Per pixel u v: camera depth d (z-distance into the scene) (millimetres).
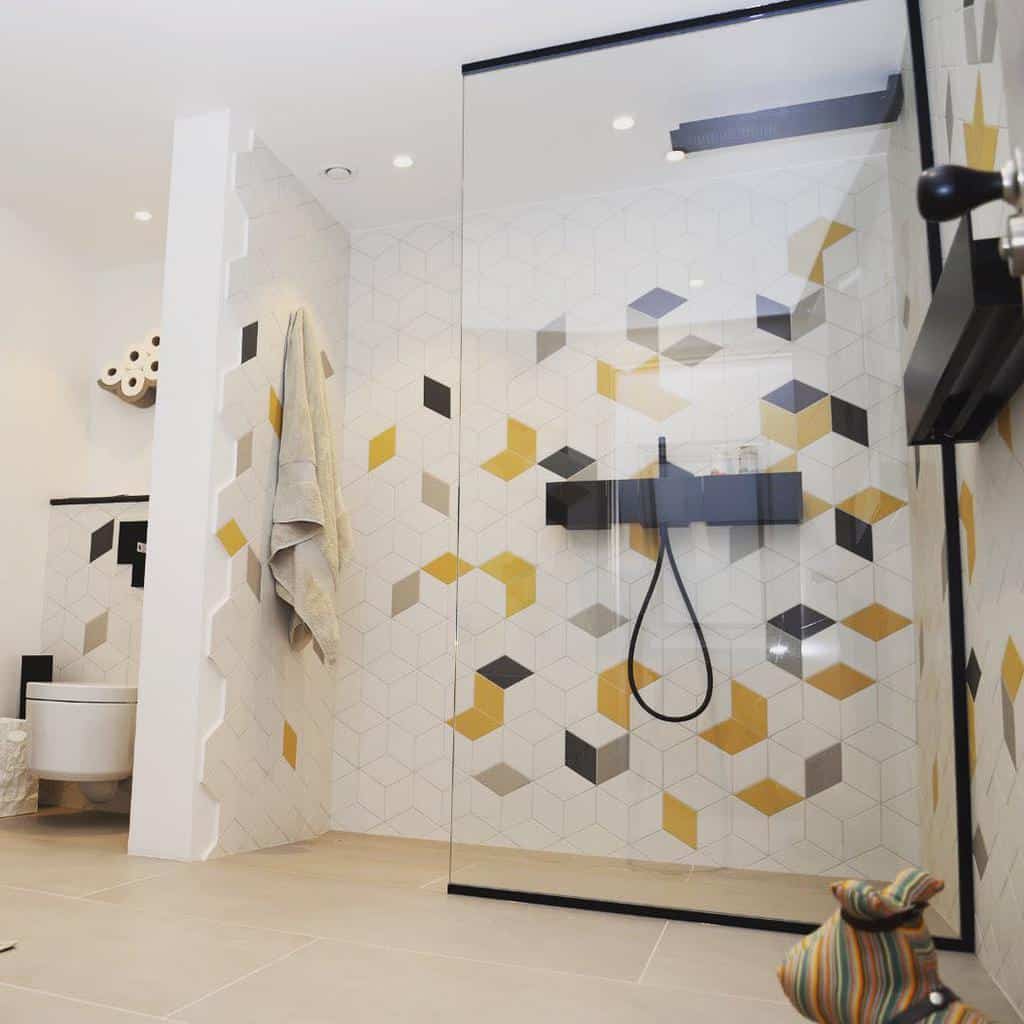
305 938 1759
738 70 2217
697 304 2189
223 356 2576
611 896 2072
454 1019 1366
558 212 2322
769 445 2111
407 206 3186
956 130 1764
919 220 2016
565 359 2275
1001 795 1561
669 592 2139
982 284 1016
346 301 3322
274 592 2771
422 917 1949
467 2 2207
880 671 1994
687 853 2047
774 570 2078
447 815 2975
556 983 1547
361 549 3209
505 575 2262
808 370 2102
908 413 1682
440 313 3221
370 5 2215
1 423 3305
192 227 2631
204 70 2469
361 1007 1401
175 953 1634
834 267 2107
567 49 2350
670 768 2088
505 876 2156
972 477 1709
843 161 2123
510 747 2201
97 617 3369
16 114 2686
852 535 2041
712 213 2199
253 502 2680
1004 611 1516
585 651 2180
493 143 2391
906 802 1947
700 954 1739
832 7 2160
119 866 2324
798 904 1959
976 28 1573
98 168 2994
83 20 2270
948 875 1878
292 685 2871
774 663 2055
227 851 2533
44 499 3482
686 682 2104
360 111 2650
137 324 3705
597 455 2229
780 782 2018
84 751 2824
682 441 2170
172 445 2551
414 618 3111
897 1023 940
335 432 3191
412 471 3186
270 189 2838
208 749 2457
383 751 3080
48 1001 1383
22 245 3404
